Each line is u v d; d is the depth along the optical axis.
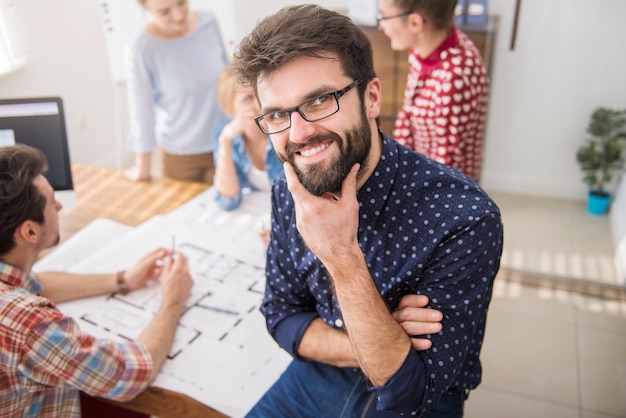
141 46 2.26
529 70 2.70
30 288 1.20
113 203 1.77
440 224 0.90
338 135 0.83
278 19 0.82
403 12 1.68
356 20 2.83
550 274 2.49
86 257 1.49
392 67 2.80
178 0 2.14
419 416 0.90
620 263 2.49
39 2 2.99
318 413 1.01
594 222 2.79
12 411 1.02
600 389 1.96
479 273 0.89
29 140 1.55
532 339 2.21
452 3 1.65
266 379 1.08
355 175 0.85
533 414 1.87
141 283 1.34
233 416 1.00
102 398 1.12
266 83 0.82
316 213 0.81
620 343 2.16
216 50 2.44
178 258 1.32
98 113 3.55
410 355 0.86
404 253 0.93
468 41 1.83
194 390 1.05
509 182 2.99
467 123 1.77
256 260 1.43
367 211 0.94
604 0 2.43
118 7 3.09
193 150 2.50
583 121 2.71
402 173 0.94
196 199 1.77
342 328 1.04
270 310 1.12
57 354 0.98
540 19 2.57
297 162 0.85
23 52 2.90
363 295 0.84
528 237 2.71
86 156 3.51
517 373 2.04
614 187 2.82
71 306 1.29
